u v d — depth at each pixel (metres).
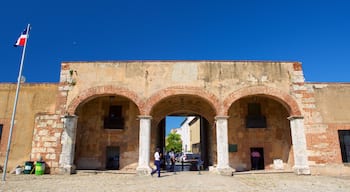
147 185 11.06
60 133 15.98
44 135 16.08
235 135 17.89
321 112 16.09
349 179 13.42
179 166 25.16
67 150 15.62
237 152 17.64
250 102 18.50
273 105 18.42
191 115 20.78
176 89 16.23
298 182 12.13
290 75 16.67
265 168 17.47
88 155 17.64
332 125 15.91
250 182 12.11
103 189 10.00
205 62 16.75
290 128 16.98
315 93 16.41
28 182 11.95
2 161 16.25
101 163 17.53
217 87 16.30
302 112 16.05
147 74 16.56
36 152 15.88
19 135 16.56
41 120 16.34
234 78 16.48
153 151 17.92
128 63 16.80
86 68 16.81
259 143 17.84
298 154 15.45
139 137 17.06
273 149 17.77
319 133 15.76
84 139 17.86
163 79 16.47
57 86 17.28
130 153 17.69
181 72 16.58
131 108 18.39
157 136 18.73
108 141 17.89
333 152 15.53
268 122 18.16
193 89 16.23
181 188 10.27
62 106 16.33
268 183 11.80
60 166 15.41
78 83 16.59
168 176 14.34
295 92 16.38
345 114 16.14
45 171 15.51
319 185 11.23
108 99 18.53
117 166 17.83
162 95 16.17
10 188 10.12
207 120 19.03
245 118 18.22
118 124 18.14
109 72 16.69
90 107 18.41
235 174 15.08
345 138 15.95
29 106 17.00
